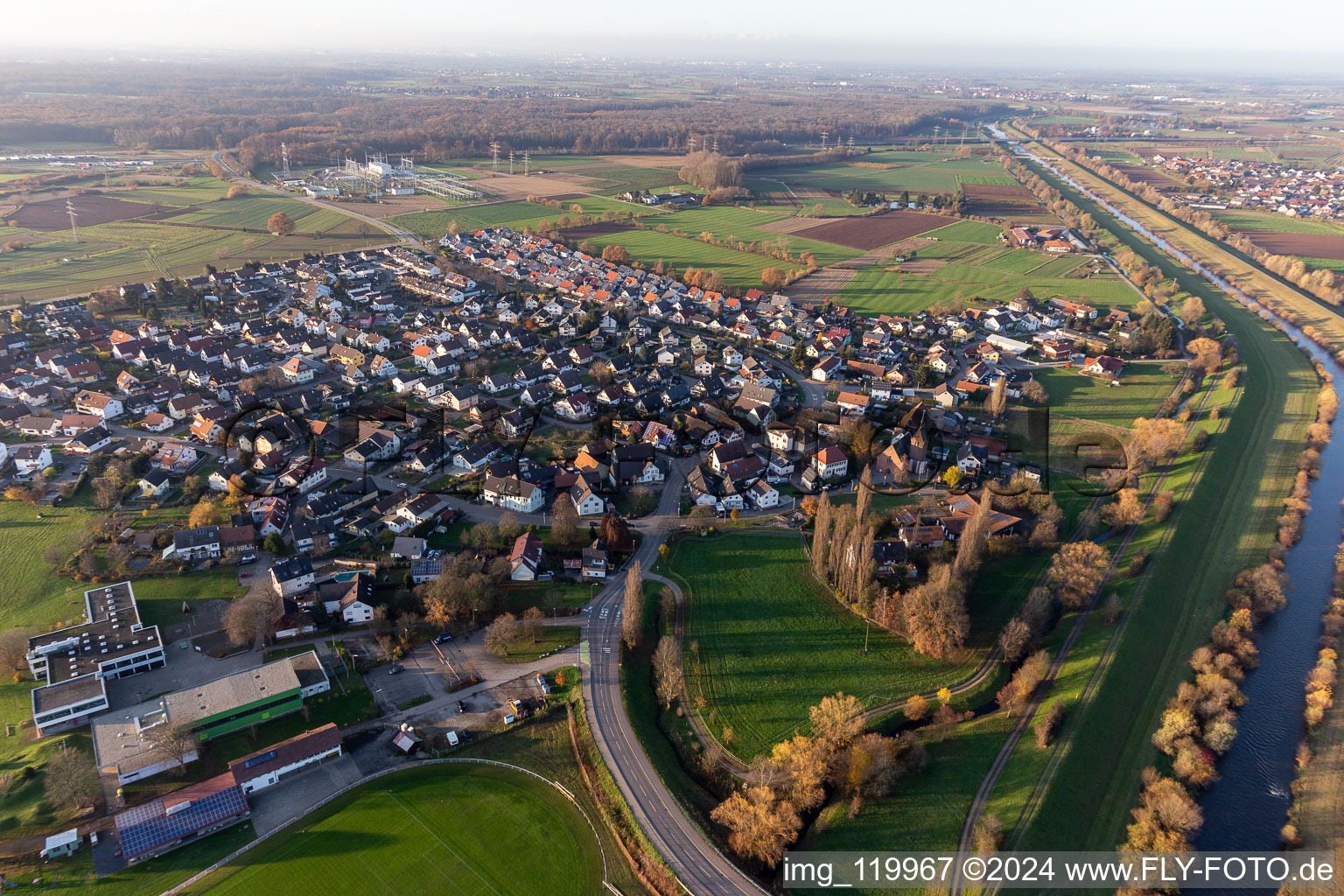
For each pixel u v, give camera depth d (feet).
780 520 568.41
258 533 526.16
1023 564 522.47
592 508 570.05
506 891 309.83
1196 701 414.00
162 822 323.16
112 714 377.30
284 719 387.96
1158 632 460.55
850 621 470.80
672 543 537.24
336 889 306.96
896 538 542.16
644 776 363.15
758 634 458.91
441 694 409.69
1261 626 481.46
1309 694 417.28
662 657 423.64
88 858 314.76
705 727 396.98
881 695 416.87
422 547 510.99
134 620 435.12
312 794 350.02
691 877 316.60
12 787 339.57
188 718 368.07
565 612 470.80
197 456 628.28
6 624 439.22
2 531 523.29
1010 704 406.62
